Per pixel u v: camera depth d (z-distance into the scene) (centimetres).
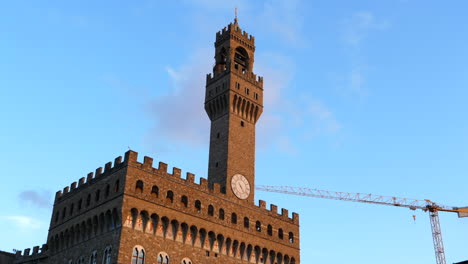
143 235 7925
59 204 9581
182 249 8381
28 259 10294
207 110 10969
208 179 10169
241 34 11662
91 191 8744
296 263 10188
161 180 8488
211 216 9019
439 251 17212
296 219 10688
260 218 9925
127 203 7825
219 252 8938
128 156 8150
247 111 10881
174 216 8412
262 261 9631
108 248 7756
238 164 10119
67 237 8938
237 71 10988
